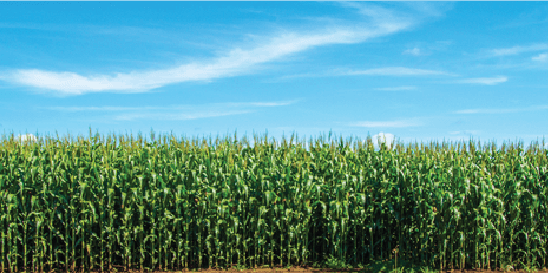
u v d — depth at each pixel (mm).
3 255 8453
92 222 8969
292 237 9039
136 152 9953
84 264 8945
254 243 9094
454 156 10234
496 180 9766
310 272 8680
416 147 10602
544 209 9648
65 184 8906
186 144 10461
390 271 8555
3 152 9594
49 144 10156
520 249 9430
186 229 8930
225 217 9062
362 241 9289
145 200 9008
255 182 9414
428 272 8680
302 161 9883
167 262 8820
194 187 9164
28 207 9023
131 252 9125
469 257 9406
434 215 9312
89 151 9242
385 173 9492
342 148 10336
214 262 9273
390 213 9336
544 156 10875
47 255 8961
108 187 8930
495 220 9344
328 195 9562
